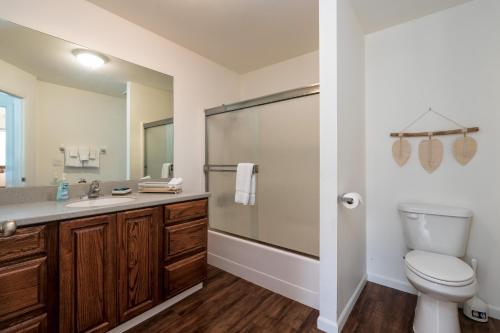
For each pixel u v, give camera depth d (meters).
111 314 1.33
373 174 2.06
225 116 2.46
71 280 1.18
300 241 1.91
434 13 1.80
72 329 1.18
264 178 2.16
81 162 1.78
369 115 2.08
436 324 1.33
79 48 1.72
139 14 1.87
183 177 2.39
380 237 2.03
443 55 1.77
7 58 1.46
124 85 1.99
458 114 1.71
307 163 1.89
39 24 1.52
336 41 1.42
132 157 2.05
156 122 2.19
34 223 1.07
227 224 2.44
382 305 1.72
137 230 1.44
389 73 1.98
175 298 1.74
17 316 1.03
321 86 1.47
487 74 1.61
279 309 1.67
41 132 1.61
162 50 2.21
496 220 1.57
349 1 1.65
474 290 1.23
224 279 2.11
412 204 1.78
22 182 1.53
